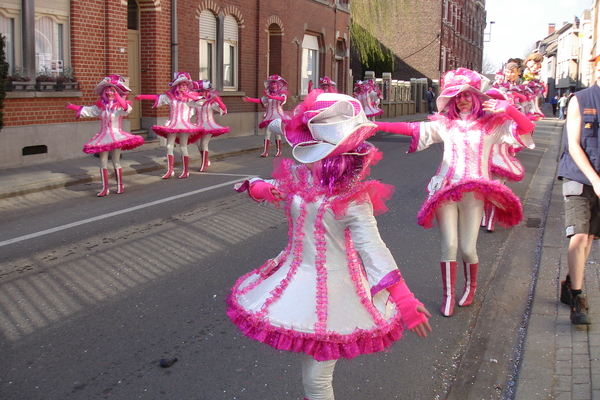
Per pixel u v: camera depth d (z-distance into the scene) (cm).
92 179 1112
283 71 2139
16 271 594
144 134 1558
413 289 557
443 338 454
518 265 622
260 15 1969
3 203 908
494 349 434
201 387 376
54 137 1259
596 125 420
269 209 868
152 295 531
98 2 1349
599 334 423
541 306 486
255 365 405
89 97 1352
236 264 619
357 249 268
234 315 290
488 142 476
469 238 496
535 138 2095
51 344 434
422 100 4162
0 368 398
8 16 1175
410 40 4503
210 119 1225
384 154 1555
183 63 1648
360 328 270
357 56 4053
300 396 367
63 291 540
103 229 752
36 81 1227
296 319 270
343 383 385
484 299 530
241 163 1383
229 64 1897
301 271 281
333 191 271
